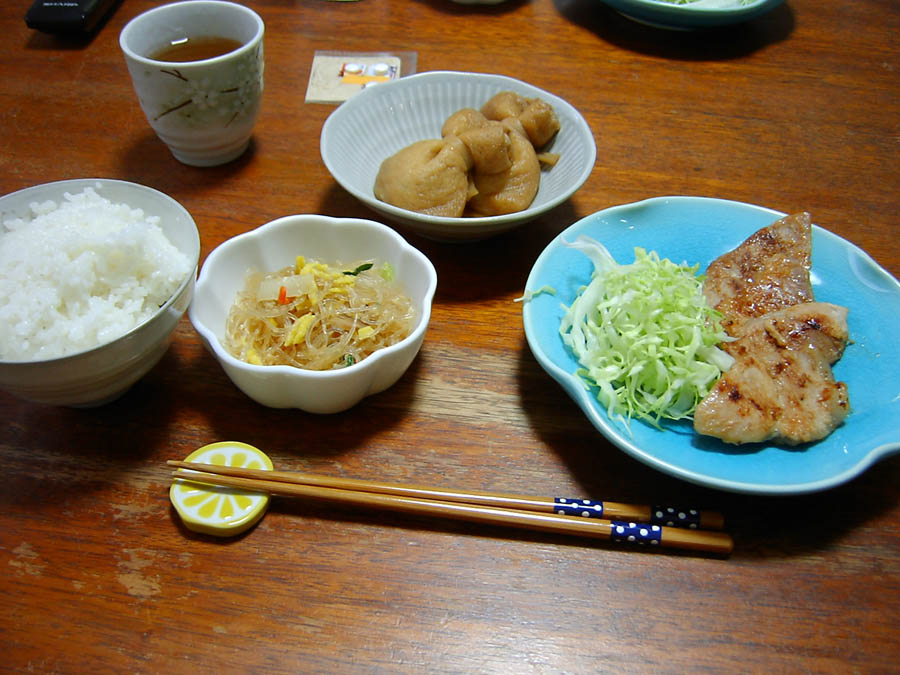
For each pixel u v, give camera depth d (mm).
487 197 457
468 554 337
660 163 513
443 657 311
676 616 322
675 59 600
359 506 343
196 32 491
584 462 365
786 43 621
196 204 475
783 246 414
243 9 477
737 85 578
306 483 343
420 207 435
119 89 556
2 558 330
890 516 351
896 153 529
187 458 353
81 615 316
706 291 409
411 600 324
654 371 377
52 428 370
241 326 381
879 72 595
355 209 474
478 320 421
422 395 388
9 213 373
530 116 469
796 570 335
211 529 333
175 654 309
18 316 330
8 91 549
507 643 314
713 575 333
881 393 365
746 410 346
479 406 385
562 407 385
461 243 455
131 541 336
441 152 436
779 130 542
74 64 575
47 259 344
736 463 344
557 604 324
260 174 498
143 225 361
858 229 477
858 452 338
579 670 309
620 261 428
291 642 312
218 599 322
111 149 512
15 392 331
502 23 627
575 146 473
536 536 343
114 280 353
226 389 386
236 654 309
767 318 385
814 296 409
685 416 365
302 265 396
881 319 391
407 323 385
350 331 378
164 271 359
